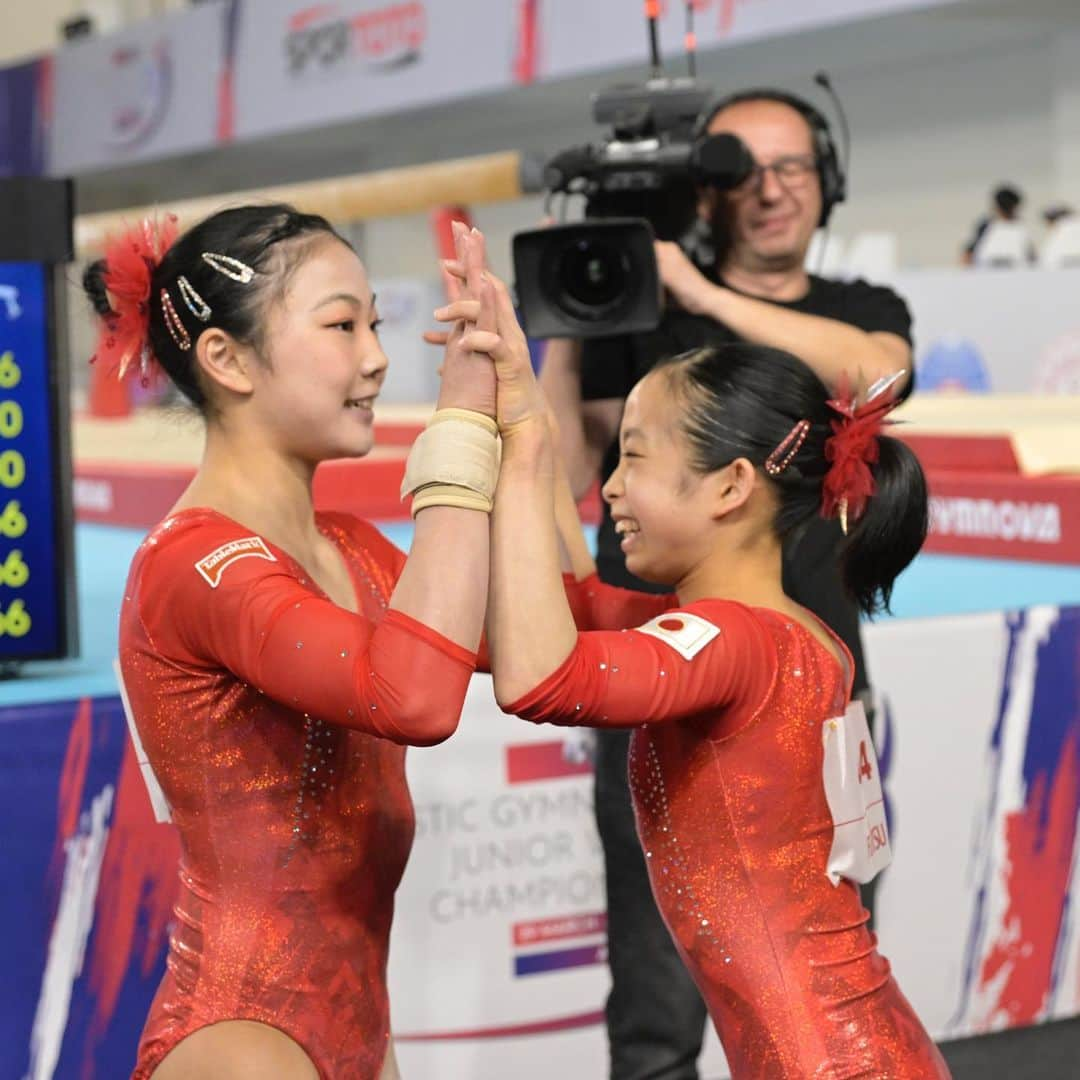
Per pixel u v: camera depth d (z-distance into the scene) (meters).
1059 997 4.77
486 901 4.12
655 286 3.36
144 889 3.69
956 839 4.55
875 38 16.27
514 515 2.30
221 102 18.62
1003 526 5.91
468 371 2.26
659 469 2.64
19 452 3.96
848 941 2.56
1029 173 17.16
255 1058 2.29
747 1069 2.54
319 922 2.38
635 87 3.66
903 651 4.45
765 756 2.52
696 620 2.47
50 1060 3.63
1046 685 4.65
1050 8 15.03
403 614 2.16
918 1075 2.51
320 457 2.44
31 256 3.90
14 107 22.12
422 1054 4.09
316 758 2.36
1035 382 11.49
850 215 19.28
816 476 2.66
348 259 2.41
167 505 7.41
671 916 2.62
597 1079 4.27
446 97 16.11
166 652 2.30
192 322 2.39
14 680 3.96
